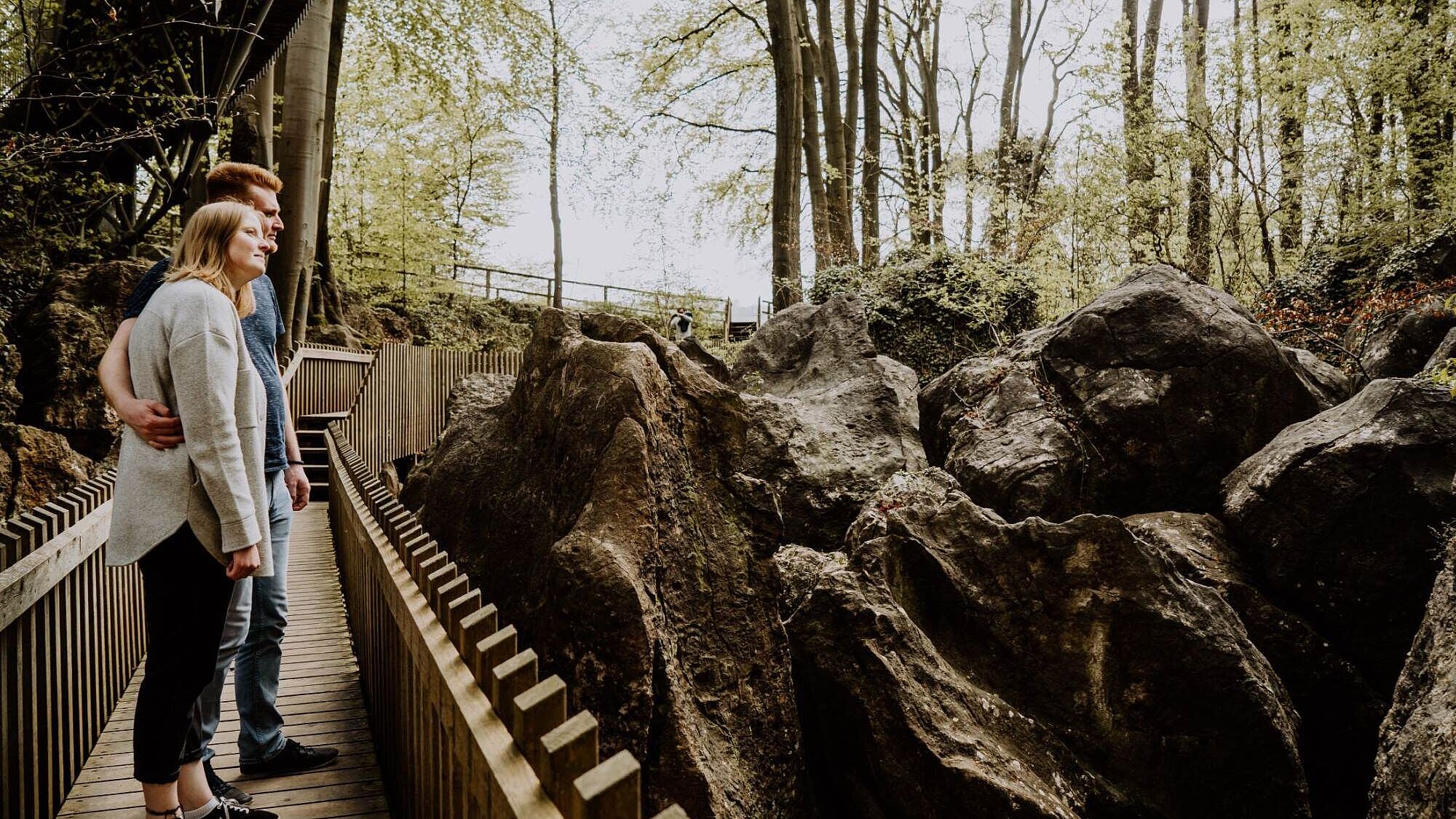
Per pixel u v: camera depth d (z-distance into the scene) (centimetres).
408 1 2036
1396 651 710
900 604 578
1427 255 1377
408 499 710
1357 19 1593
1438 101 1542
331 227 2922
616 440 412
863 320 1291
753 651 433
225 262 265
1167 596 565
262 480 265
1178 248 1827
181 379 240
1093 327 1008
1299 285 1611
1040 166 2292
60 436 875
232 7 1070
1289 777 541
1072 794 501
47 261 1115
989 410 1055
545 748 147
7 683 284
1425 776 456
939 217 1870
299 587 681
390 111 3189
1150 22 2439
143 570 251
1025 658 570
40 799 312
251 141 1416
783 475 952
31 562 299
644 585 378
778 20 1966
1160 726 549
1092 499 945
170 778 256
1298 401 953
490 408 654
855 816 492
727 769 390
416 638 257
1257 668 579
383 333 2439
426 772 246
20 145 988
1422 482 695
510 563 453
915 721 478
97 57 1022
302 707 431
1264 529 754
